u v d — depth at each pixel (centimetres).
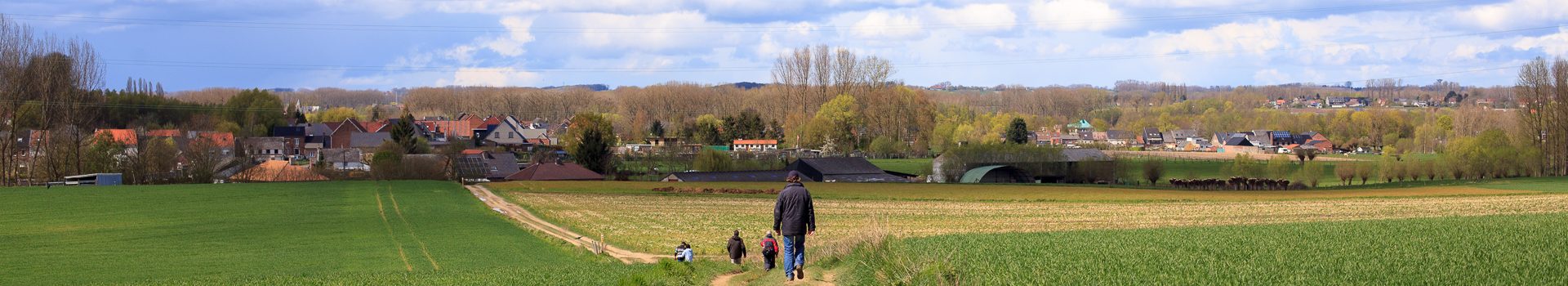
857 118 18875
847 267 2250
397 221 5788
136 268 3822
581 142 12662
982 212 6969
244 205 6719
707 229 5819
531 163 13800
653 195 8644
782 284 2053
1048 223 5972
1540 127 12238
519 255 4338
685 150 14650
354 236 5012
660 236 5409
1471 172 11325
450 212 6444
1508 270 1798
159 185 8481
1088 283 1753
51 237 4931
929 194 8538
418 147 14612
